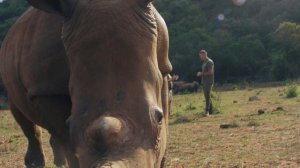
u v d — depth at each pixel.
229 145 8.03
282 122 10.41
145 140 2.74
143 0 3.17
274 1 57.62
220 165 6.57
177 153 7.65
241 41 46.84
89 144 2.67
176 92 32.25
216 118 12.37
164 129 3.33
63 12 3.22
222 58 45.56
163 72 4.06
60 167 6.66
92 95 2.91
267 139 8.30
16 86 4.74
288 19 54.19
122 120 2.72
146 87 2.92
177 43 48.22
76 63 3.06
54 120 4.13
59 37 3.96
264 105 15.34
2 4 54.00
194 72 45.38
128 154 2.58
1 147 9.64
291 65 40.31
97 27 3.03
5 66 5.05
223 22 55.69
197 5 59.28
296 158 6.70
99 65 2.96
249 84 37.28
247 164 6.52
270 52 47.19
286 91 20.30
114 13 3.06
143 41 3.05
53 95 4.02
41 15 4.31
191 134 9.66
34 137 6.29
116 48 2.97
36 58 4.09
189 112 14.66
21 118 5.95
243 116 12.25
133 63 2.96
